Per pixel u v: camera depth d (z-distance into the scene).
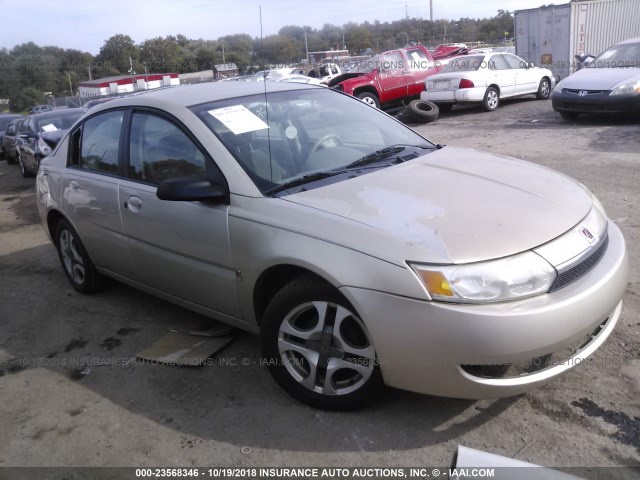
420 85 16.55
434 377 2.56
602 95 10.55
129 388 3.41
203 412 3.11
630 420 2.74
